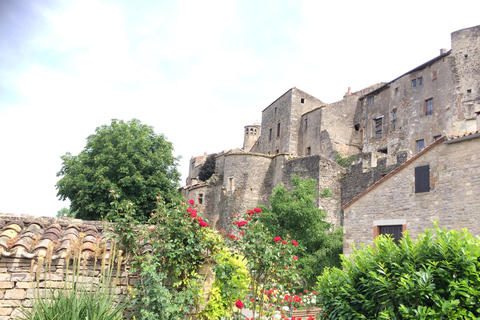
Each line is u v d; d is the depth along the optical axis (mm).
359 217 15539
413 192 13773
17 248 5898
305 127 40406
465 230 6039
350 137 38438
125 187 25234
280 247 7504
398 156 24297
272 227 20438
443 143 13039
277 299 9242
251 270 7355
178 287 6941
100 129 27297
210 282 7148
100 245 6453
